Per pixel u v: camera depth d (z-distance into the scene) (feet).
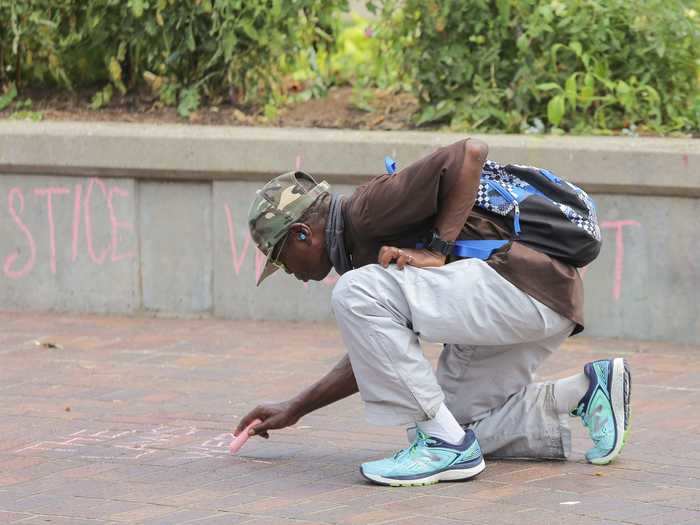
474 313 20.63
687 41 37.68
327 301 36.78
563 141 34.71
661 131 37.17
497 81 38.99
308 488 21.20
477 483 21.22
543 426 22.21
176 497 20.81
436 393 20.89
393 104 41.39
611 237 34.04
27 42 42.63
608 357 32.30
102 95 42.52
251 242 36.99
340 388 22.27
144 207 37.86
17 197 38.70
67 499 20.85
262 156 36.14
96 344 34.65
